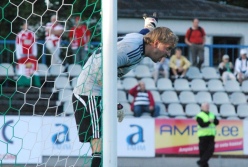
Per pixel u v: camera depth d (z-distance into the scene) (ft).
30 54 165.07
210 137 170.19
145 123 174.60
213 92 210.79
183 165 176.14
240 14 282.15
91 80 59.77
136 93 186.19
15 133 119.24
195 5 290.15
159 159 174.81
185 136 177.37
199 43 213.66
